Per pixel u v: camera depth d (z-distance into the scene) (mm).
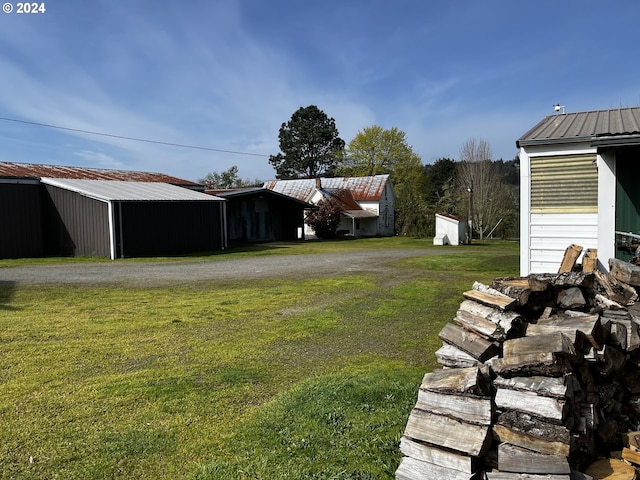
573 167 7094
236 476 2867
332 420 3584
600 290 3375
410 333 6242
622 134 5727
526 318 3162
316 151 62906
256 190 26906
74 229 17859
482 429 2549
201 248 20359
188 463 3037
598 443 2781
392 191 41469
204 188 29422
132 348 5613
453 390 2713
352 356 5285
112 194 17719
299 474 2869
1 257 17094
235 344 5770
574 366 2682
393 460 3002
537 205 7402
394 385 4219
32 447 3234
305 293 9312
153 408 3885
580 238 7125
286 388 4332
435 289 9648
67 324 6789
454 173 48938
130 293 9445
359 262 15375
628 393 3043
